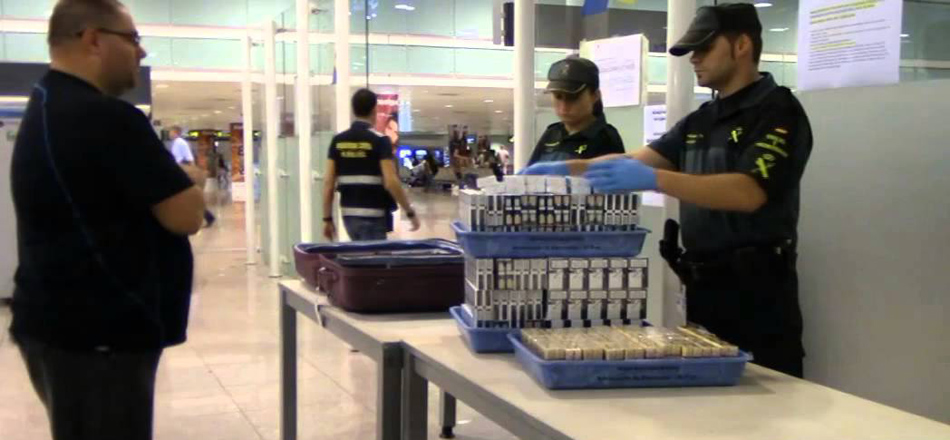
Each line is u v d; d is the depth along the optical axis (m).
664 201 2.82
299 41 6.56
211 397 3.69
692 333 1.65
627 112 3.41
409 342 1.86
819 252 2.40
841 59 2.30
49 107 1.66
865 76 2.24
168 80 11.62
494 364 1.67
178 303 1.82
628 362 1.48
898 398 2.19
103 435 1.70
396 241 2.86
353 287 2.17
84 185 1.64
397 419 1.89
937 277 2.07
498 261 1.72
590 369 1.47
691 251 2.04
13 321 1.74
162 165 1.70
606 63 3.50
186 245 1.86
